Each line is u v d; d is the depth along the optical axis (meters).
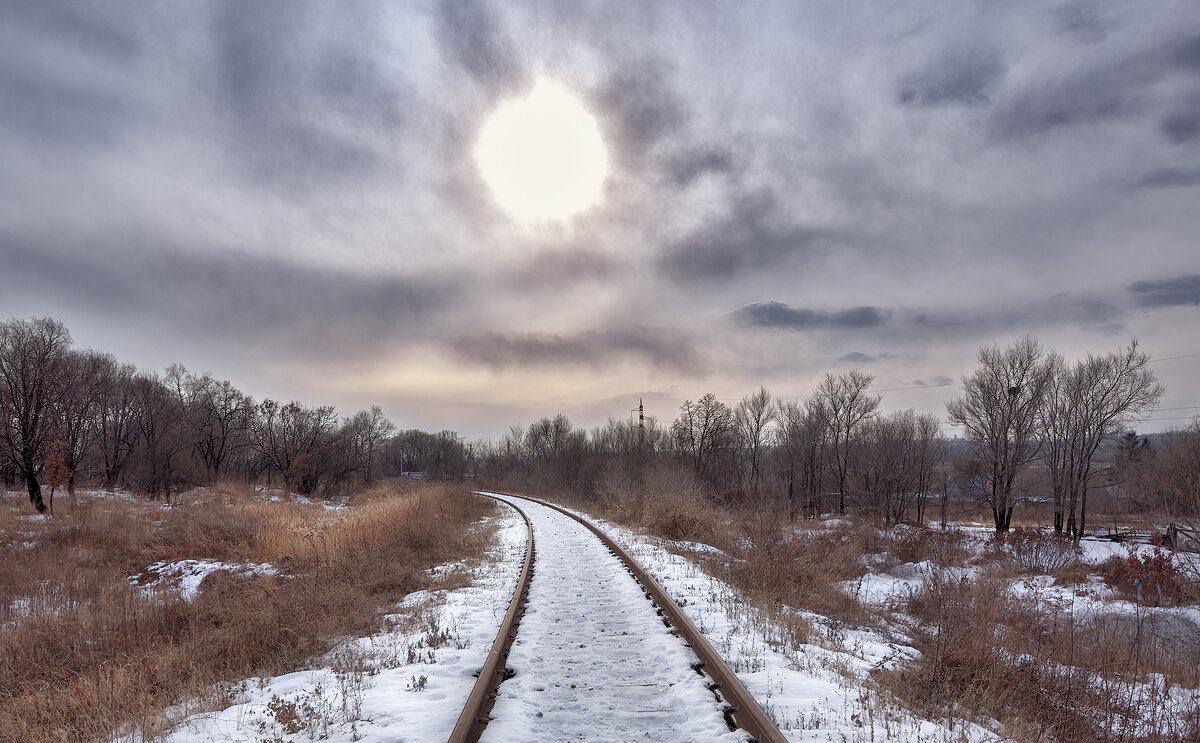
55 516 29.64
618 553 15.89
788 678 6.52
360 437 88.19
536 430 82.69
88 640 9.59
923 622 11.06
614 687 6.24
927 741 5.18
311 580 12.21
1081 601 18.39
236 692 6.84
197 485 58.50
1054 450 45.53
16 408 34.91
